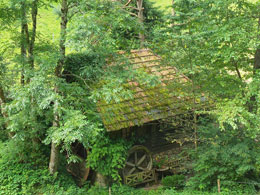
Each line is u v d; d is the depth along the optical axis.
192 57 9.64
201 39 9.16
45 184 9.95
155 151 11.81
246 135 9.03
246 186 9.35
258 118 8.28
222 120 8.07
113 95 7.39
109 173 10.33
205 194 9.30
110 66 8.81
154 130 11.39
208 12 9.11
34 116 9.18
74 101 8.60
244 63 10.05
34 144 10.57
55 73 8.62
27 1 7.87
